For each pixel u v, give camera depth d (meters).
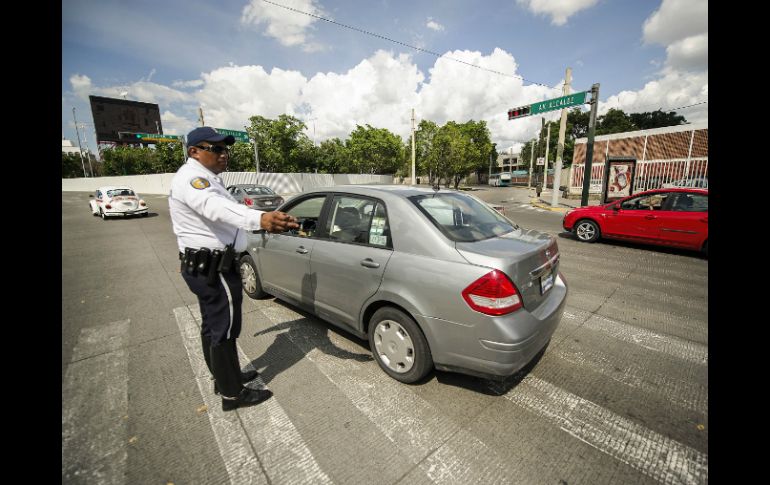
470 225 2.59
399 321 2.40
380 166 39.81
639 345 3.10
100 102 44.88
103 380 2.55
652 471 1.77
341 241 2.82
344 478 1.73
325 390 2.44
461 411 2.22
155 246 7.90
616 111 44.75
